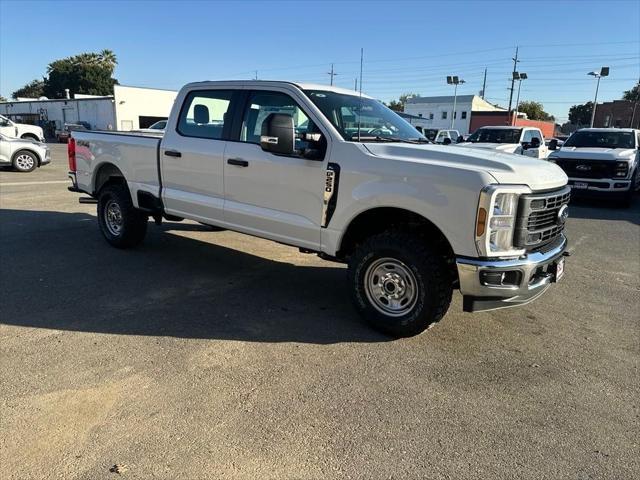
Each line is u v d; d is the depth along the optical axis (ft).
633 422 10.32
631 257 23.85
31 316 14.55
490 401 10.92
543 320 15.65
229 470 8.53
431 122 234.17
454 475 8.61
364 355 12.83
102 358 12.19
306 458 8.89
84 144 22.39
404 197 12.80
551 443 9.55
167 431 9.49
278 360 12.40
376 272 13.91
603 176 38.24
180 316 14.90
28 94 365.81
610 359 13.11
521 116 211.00
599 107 271.08
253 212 16.17
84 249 21.90
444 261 13.20
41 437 9.21
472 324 15.10
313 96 15.31
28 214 29.17
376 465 8.79
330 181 14.17
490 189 11.67
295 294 17.12
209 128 17.56
